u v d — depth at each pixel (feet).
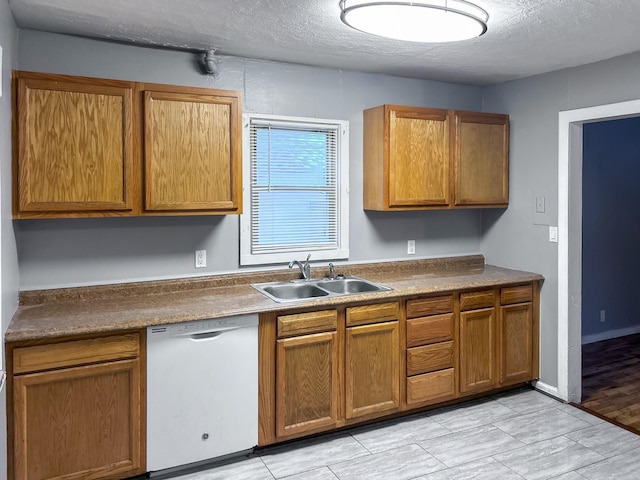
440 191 11.84
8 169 7.47
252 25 8.54
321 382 9.54
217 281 10.55
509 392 12.27
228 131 9.37
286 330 9.12
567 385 11.59
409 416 10.91
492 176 12.59
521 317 11.96
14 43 8.38
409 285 10.73
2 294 6.86
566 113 11.39
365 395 10.05
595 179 16.11
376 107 11.53
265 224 11.12
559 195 11.62
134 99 8.65
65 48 9.10
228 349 8.66
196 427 8.50
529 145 12.36
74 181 8.26
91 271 9.55
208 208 9.29
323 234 11.79
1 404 6.63
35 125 7.97
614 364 14.33
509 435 10.02
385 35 8.11
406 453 9.30
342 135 11.73
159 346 8.15
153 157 8.80
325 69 11.50
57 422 7.55
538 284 12.16
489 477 8.48
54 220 9.21
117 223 9.72
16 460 7.26
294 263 11.09
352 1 7.10
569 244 11.50
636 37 9.16
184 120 9.01
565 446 9.56
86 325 7.58
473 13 7.55
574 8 7.72
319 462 8.98
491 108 13.47
